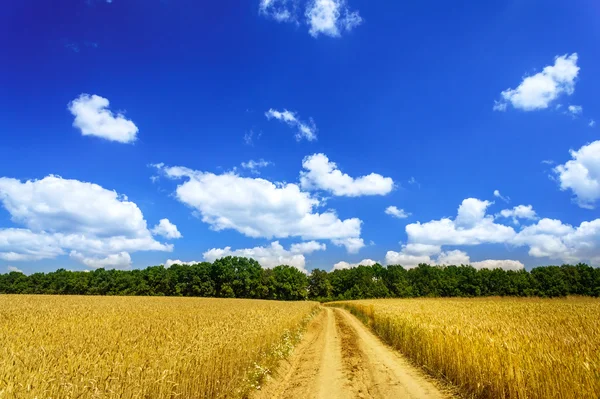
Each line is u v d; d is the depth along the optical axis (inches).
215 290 4357.8
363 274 5374.0
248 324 646.5
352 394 395.5
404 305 1507.1
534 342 374.3
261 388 414.9
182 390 305.4
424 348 558.3
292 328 916.0
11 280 4387.3
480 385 378.9
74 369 252.2
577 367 286.5
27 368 251.3
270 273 5123.0
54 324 571.8
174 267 4650.6
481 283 4717.0
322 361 600.1
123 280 4315.9
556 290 3969.0
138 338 415.8
